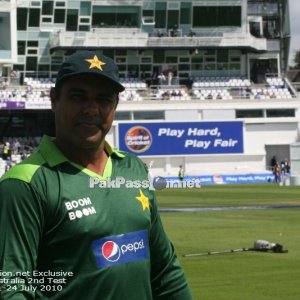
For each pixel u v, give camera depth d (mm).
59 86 4297
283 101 66688
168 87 68438
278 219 24969
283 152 67000
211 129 64562
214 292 11328
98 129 4277
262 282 12133
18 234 3965
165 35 70188
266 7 72562
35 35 68688
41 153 4191
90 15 69188
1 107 61531
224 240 18359
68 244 4055
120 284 4129
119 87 4289
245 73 71188
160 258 4578
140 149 63031
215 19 70625
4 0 61062
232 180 62594
